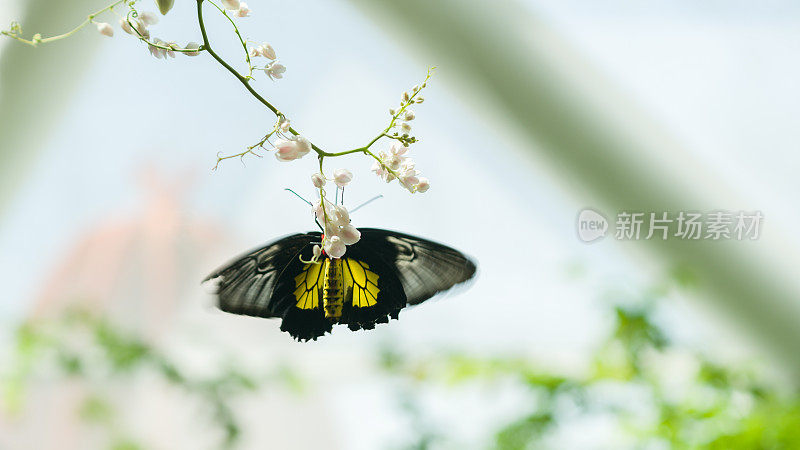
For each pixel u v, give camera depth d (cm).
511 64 218
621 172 231
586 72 219
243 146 241
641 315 204
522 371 216
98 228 249
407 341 258
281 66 129
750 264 236
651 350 209
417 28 217
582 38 216
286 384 244
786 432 169
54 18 200
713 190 231
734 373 207
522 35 214
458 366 231
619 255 246
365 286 130
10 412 221
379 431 273
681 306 248
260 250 129
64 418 246
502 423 204
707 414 188
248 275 129
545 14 213
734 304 245
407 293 130
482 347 255
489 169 245
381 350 248
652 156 228
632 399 200
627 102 223
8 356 207
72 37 204
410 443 210
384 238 130
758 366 233
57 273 247
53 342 207
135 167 241
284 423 273
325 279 129
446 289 129
